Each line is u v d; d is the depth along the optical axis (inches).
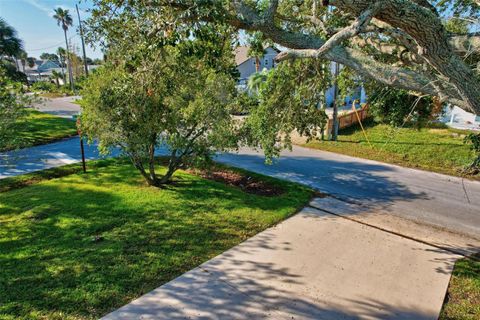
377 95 309.4
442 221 291.9
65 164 446.3
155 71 239.6
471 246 249.1
